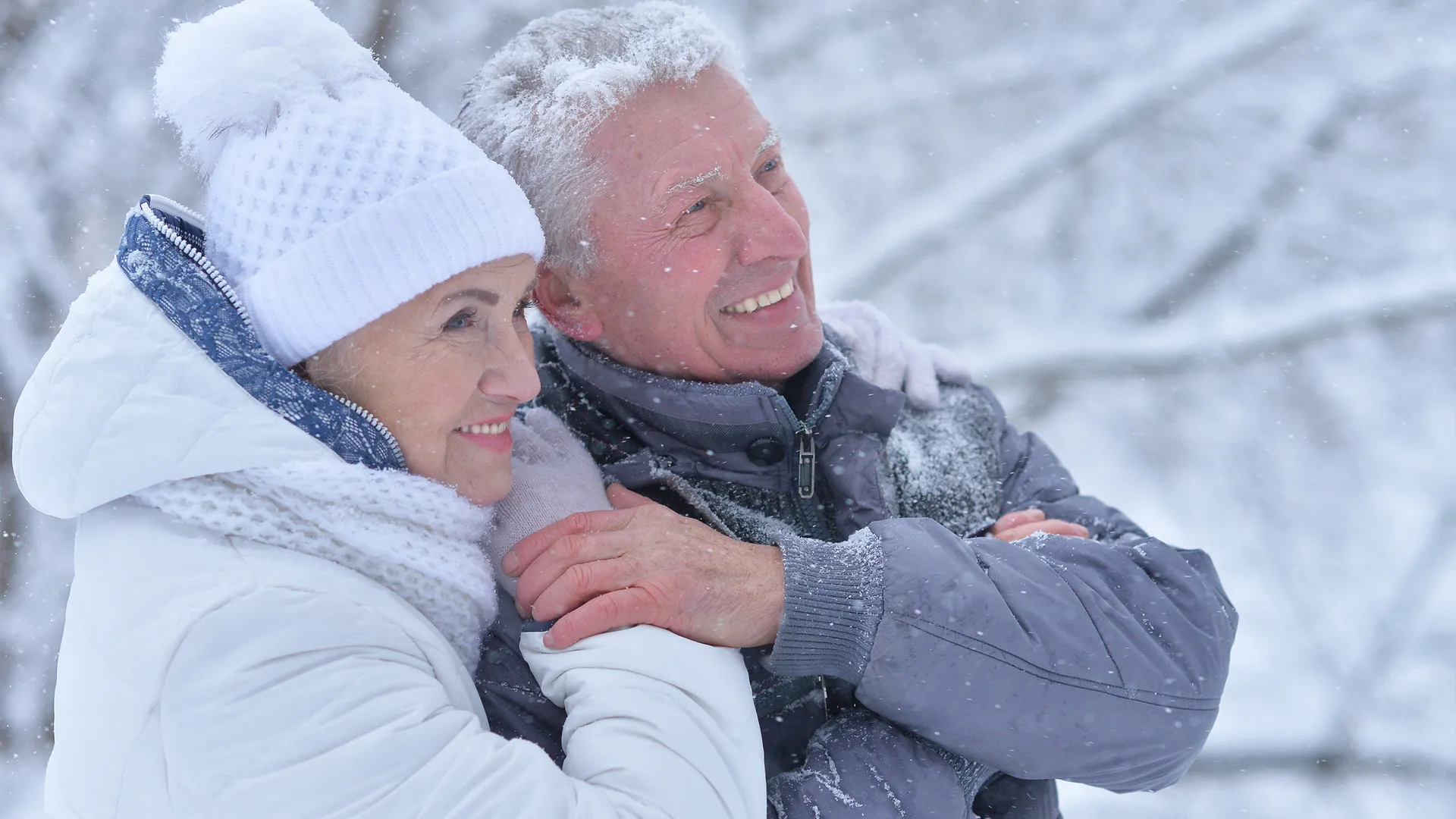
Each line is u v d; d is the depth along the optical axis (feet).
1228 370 25.48
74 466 4.58
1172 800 20.47
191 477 4.70
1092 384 25.73
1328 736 21.35
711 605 5.65
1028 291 25.04
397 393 5.17
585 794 4.72
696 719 5.18
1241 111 25.70
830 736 6.26
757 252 6.98
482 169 5.25
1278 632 23.65
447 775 4.54
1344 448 25.07
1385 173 25.57
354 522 4.95
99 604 4.60
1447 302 23.58
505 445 5.75
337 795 4.40
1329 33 25.57
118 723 4.46
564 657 5.38
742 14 24.26
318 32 5.18
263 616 4.49
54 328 16.06
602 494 6.55
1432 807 20.59
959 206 23.08
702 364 7.27
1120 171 25.54
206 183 5.26
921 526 6.31
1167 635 6.45
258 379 4.74
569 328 7.30
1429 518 24.38
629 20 7.16
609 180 6.88
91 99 17.19
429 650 4.99
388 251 4.98
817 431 7.10
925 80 24.62
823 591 5.84
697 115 6.94
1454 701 22.08
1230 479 25.26
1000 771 6.89
